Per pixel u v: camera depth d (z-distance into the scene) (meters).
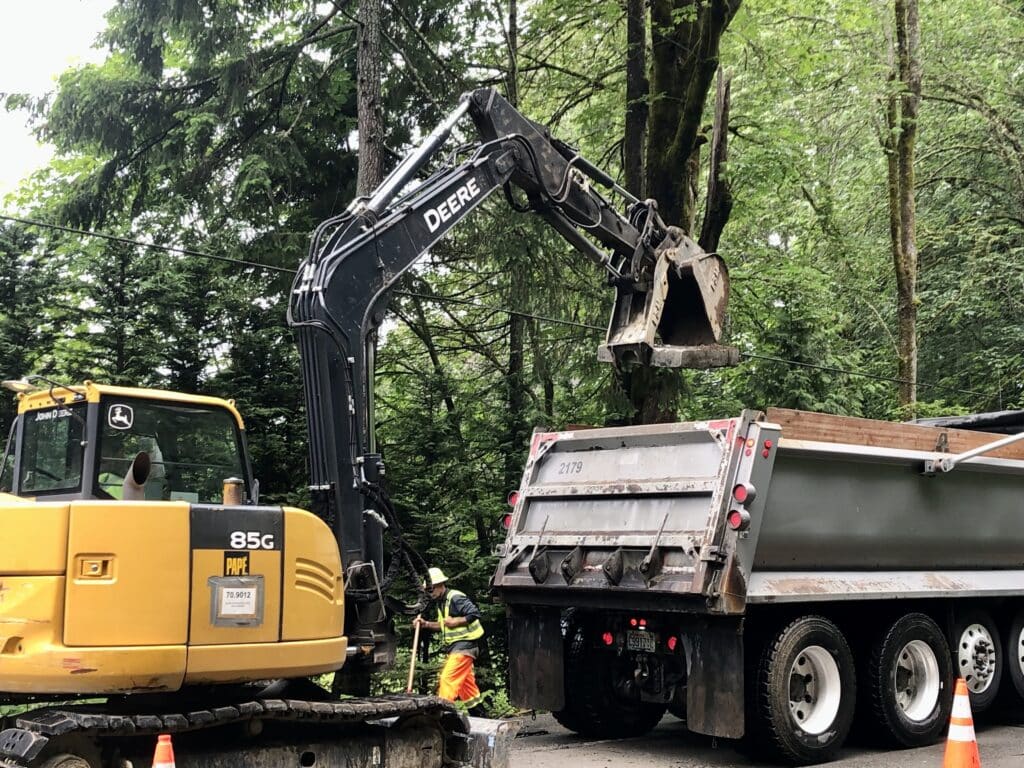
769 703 7.72
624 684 8.90
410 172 8.07
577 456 9.04
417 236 7.91
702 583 7.49
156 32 14.23
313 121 15.35
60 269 13.38
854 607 8.74
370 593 6.89
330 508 7.00
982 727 9.79
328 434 7.03
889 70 22.98
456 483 15.01
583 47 20.16
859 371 20.47
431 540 14.21
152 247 12.26
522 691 9.04
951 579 9.24
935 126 26.23
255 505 6.34
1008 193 25.50
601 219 9.37
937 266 26.02
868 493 8.70
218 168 14.93
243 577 5.90
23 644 5.37
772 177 18.06
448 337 19.73
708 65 15.32
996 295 24.59
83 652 5.36
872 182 25.56
